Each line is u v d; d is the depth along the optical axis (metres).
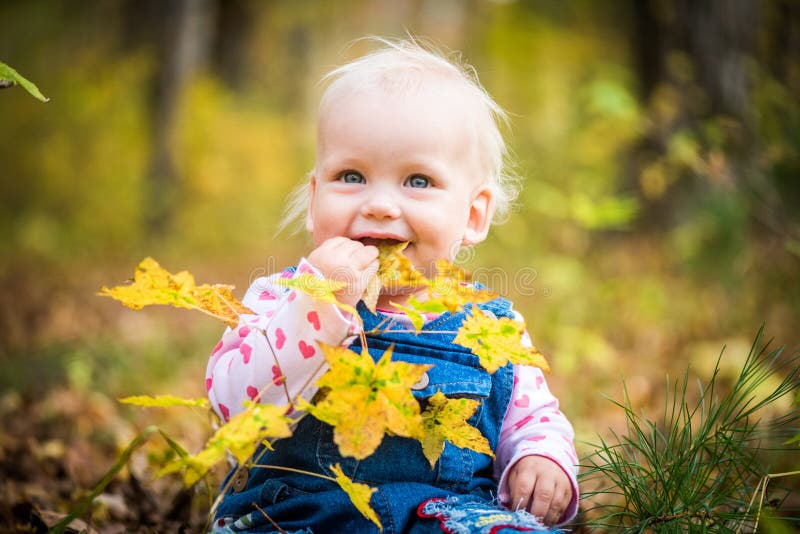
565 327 4.74
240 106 15.06
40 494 2.47
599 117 6.61
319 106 1.89
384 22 18.33
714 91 6.16
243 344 1.67
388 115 1.76
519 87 11.47
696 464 1.88
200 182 12.66
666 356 4.36
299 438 1.73
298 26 16.75
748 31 6.34
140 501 2.43
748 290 4.79
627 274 5.78
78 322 6.16
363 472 1.70
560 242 6.36
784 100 5.17
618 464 1.92
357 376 1.42
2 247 11.00
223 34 16.02
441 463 1.73
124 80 13.21
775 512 1.88
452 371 1.79
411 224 1.74
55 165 13.05
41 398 3.81
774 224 4.61
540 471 1.76
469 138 1.86
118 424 3.44
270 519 1.62
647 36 7.04
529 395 1.91
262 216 12.51
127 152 13.08
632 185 6.77
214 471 2.34
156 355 4.89
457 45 14.30
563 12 11.56
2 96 13.53
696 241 5.29
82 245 11.34
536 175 6.65
